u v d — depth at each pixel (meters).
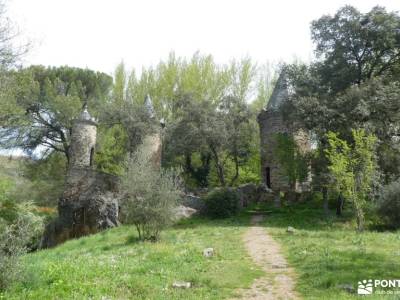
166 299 9.20
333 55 32.06
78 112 40.12
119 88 47.62
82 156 35.50
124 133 42.62
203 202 30.56
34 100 38.78
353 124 26.95
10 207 20.17
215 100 46.06
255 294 9.87
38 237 29.48
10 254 10.00
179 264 12.97
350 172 21.30
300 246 15.79
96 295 9.23
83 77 45.62
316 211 29.73
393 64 32.97
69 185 31.95
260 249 16.02
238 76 47.69
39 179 43.00
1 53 20.11
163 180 20.09
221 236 20.22
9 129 38.09
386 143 28.81
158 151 37.34
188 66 48.41
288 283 10.76
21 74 23.05
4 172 33.75
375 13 31.33
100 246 19.77
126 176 20.48
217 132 35.56
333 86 31.62
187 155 42.47
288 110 30.98
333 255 13.43
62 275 10.62
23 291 9.26
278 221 26.67
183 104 38.53
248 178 44.94
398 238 17.38
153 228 19.69
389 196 23.69
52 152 44.00
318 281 10.45
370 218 26.16
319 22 32.59
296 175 31.81
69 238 29.98
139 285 10.19
